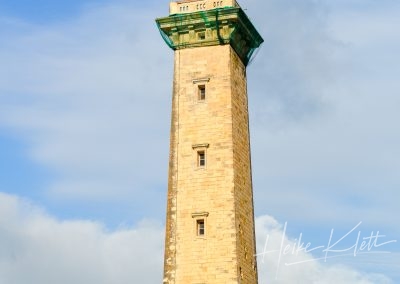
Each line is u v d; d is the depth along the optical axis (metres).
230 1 78.69
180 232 73.06
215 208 73.00
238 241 72.12
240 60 82.38
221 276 70.69
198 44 78.94
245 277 73.00
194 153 75.38
